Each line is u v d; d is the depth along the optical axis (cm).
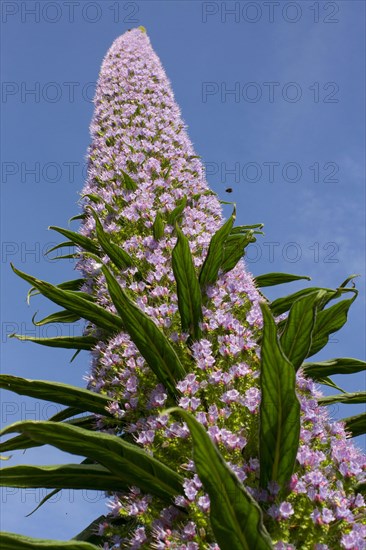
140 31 254
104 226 181
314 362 165
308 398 150
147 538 144
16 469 146
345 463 144
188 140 198
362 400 160
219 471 131
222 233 160
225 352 152
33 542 137
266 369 138
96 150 199
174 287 166
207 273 164
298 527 139
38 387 156
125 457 143
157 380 156
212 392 150
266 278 183
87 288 177
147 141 196
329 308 160
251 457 146
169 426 149
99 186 192
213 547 138
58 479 148
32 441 158
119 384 159
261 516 131
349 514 139
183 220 178
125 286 169
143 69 216
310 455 142
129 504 148
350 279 154
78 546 137
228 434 143
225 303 161
